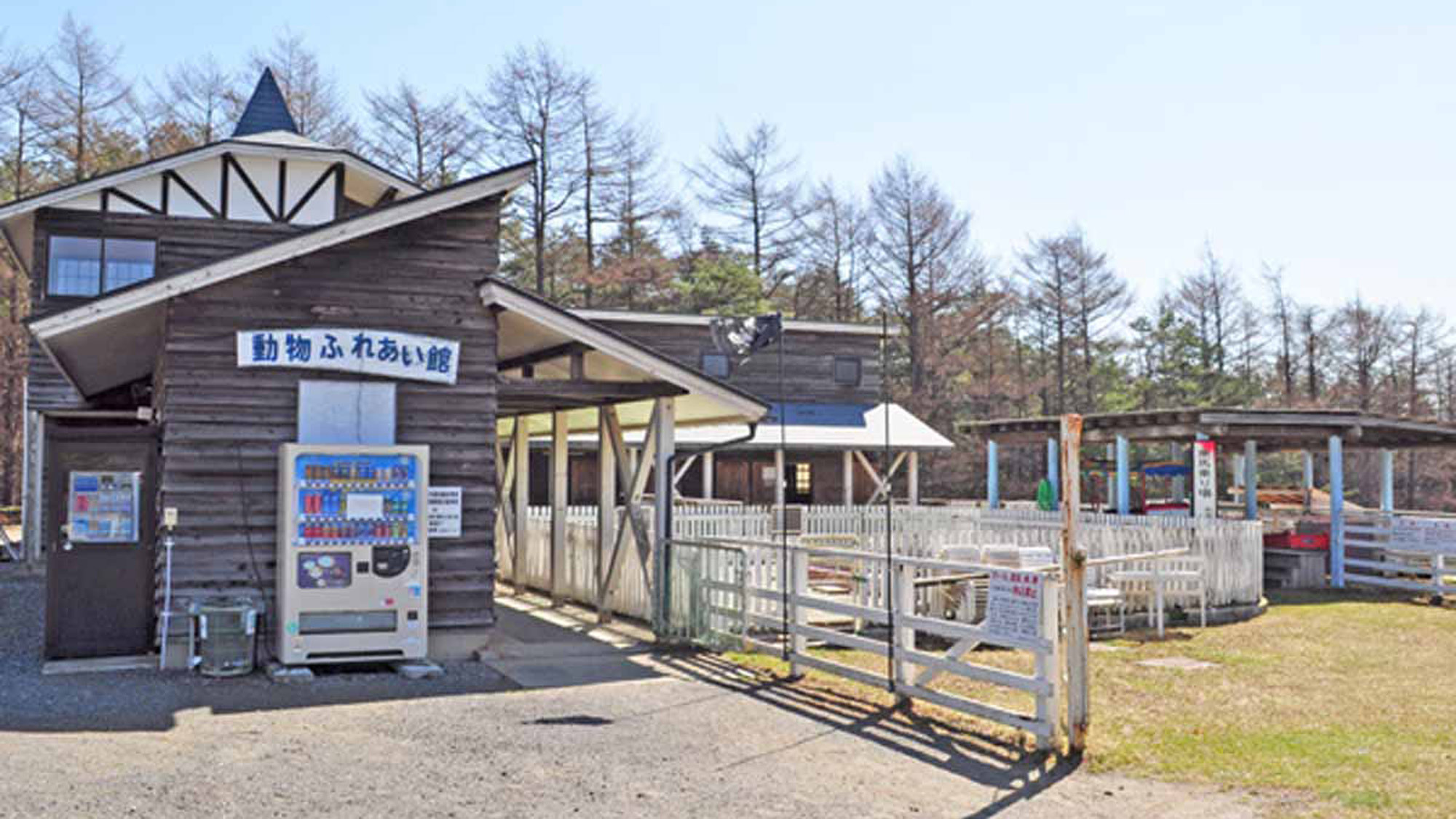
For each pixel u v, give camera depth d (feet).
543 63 140.97
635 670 33.47
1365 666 37.04
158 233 59.31
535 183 140.05
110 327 34.22
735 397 38.75
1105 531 48.03
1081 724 23.99
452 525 35.06
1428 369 173.17
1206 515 62.44
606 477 45.80
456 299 35.68
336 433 33.94
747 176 154.92
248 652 31.48
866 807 20.25
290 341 33.58
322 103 139.13
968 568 26.94
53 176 121.80
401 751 23.26
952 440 154.20
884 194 157.69
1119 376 171.12
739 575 35.76
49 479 32.68
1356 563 63.16
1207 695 31.63
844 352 101.30
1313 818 19.66
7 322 122.31
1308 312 175.63
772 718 27.27
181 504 32.42
